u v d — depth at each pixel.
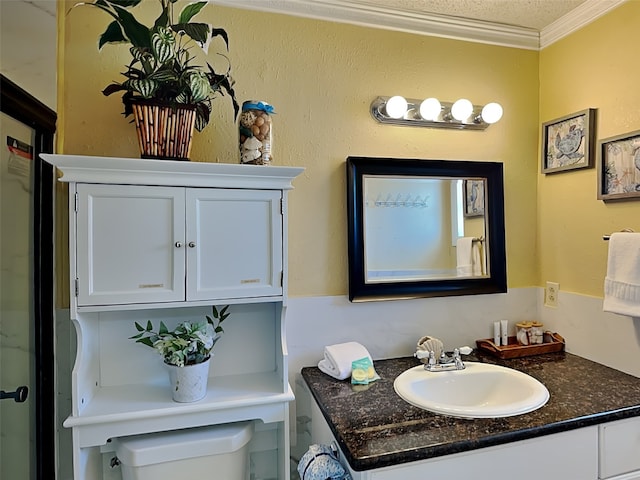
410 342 1.75
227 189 1.31
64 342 1.41
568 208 1.76
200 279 1.29
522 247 1.89
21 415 1.27
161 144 1.25
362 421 1.17
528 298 1.88
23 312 1.29
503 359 1.70
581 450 1.17
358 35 1.69
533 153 1.89
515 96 1.88
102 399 1.33
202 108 1.35
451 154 1.81
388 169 1.71
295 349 1.62
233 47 1.55
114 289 1.22
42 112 1.27
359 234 1.67
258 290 1.35
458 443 1.04
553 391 1.35
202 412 1.30
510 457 1.10
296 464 1.62
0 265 1.20
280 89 1.60
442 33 1.78
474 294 1.80
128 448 1.27
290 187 1.37
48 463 1.33
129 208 1.23
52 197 1.35
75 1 1.42
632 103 1.49
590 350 1.66
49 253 1.35
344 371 1.48
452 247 1.79
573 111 1.74
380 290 1.69
